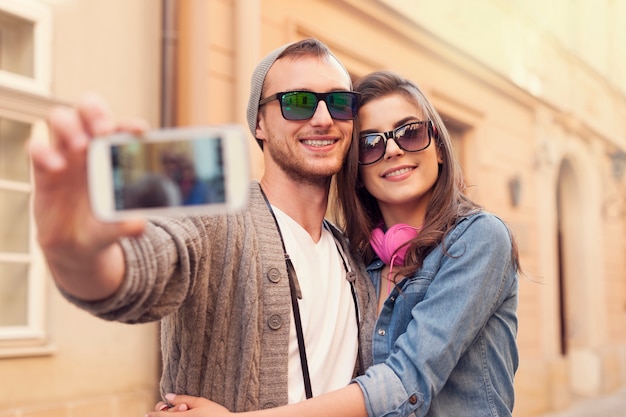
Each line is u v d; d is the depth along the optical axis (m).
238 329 1.56
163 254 1.23
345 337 1.74
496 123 8.21
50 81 4.00
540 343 8.71
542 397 8.42
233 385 1.54
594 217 11.02
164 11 4.52
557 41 9.80
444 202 1.88
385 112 1.92
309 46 1.85
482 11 7.92
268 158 1.83
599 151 11.38
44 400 3.85
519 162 8.69
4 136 3.93
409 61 6.64
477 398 1.75
